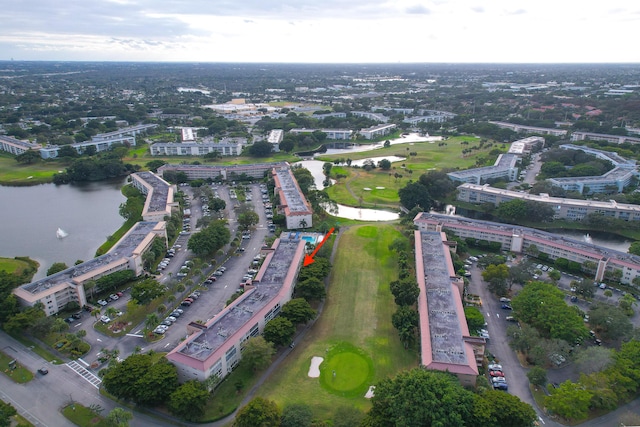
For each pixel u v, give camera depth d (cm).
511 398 15025
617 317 19912
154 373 16462
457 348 17762
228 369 18150
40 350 19775
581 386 16200
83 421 15850
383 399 15225
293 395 17075
